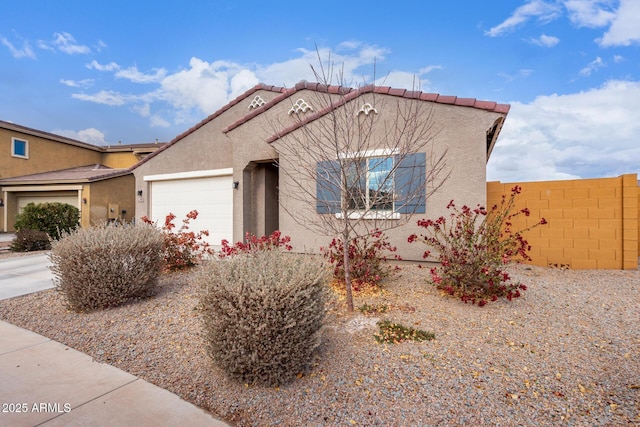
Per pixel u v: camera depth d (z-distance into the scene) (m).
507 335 4.54
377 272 6.81
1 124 21.66
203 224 13.47
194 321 5.17
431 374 3.63
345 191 5.47
